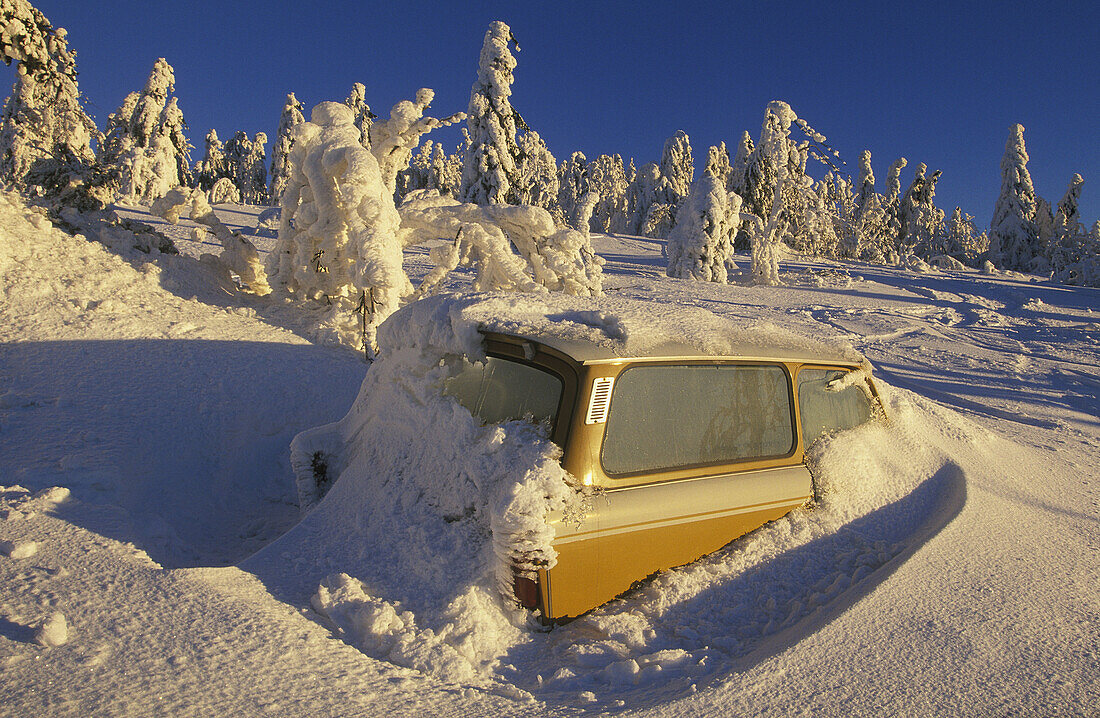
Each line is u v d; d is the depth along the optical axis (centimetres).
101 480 399
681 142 7500
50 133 1038
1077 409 938
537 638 269
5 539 289
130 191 3619
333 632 253
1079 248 5031
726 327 379
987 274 4256
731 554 326
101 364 570
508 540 264
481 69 3612
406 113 908
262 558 312
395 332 386
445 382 348
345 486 367
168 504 433
